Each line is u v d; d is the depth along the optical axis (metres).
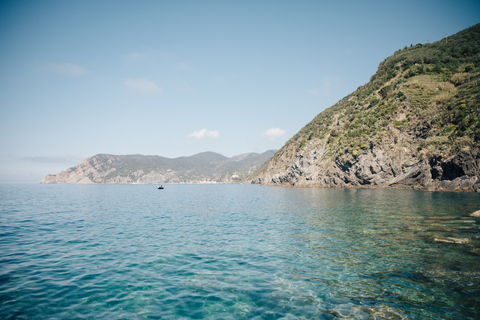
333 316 7.51
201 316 7.62
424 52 117.25
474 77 78.19
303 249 14.34
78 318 7.48
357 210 29.34
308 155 109.56
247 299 8.70
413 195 47.41
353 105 118.69
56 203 48.00
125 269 11.62
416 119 78.44
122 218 28.05
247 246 15.35
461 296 8.50
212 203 47.44
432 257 12.20
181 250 14.69
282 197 55.56
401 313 7.61
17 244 16.22
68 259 13.09
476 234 16.02
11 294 9.02
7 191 104.69
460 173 57.41
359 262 11.91
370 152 80.69
